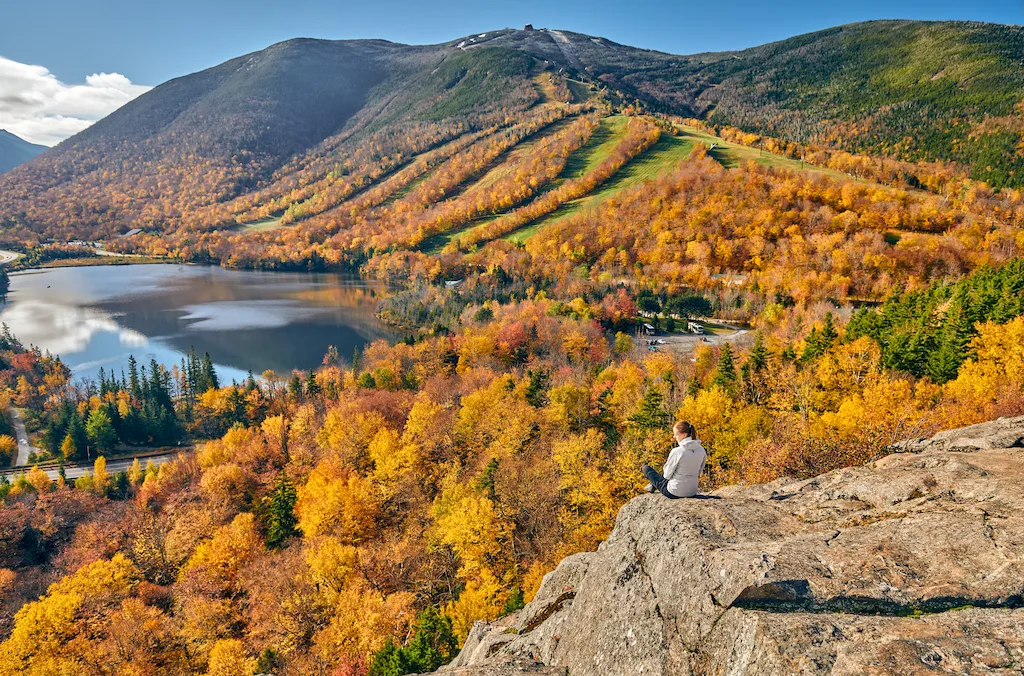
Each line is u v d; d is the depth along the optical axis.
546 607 13.80
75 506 88.19
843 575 8.08
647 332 150.62
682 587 9.15
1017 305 51.56
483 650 14.11
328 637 42.59
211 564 60.16
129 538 74.12
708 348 105.81
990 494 9.57
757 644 7.17
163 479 96.50
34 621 51.09
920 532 8.86
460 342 137.62
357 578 49.12
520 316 150.88
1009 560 7.66
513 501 54.72
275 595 49.81
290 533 65.62
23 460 126.19
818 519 10.59
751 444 41.47
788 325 117.25
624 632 9.34
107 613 53.19
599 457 54.94
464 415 82.19
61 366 159.00
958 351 49.38
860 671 6.33
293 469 88.06
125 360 168.75
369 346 153.00
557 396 76.75
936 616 6.93
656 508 11.79
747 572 8.30
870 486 11.11
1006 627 6.49
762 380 66.44
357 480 67.56
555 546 48.47
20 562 75.44
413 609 45.59
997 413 33.38
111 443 127.50
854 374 55.09
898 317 67.75
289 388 134.38
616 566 10.96
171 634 51.00
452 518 51.53
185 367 147.38
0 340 174.25
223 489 82.62
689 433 11.91
